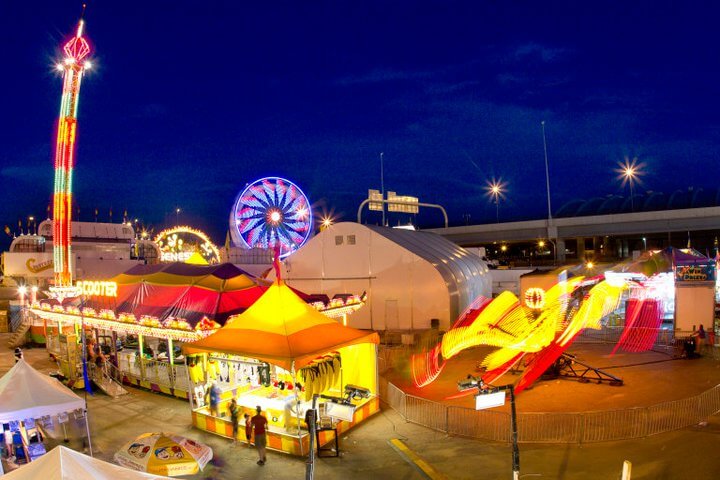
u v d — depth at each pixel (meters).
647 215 82.44
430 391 20.44
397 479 12.90
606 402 18.34
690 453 13.61
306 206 43.91
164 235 59.00
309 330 15.93
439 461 13.81
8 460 13.51
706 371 22.48
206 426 16.80
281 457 14.54
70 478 7.92
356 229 36.84
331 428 14.63
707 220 79.00
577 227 88.81
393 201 59.28
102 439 16.27
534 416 16.33
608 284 34.28
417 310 34.91
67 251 25.36
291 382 16.73
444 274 35.00
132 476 8.48
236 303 20.12
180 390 20.61
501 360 24.53
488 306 29.73
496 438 15.06
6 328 42.03
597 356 25.69
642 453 13.76
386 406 18.56
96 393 21.55
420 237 42.59
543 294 31.36
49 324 33.94
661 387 20.14
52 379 15.36
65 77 25.02
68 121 25.23
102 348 25.61
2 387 13.88
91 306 23.81
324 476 13.21
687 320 28.44
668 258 32.03
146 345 29.34
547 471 12.91
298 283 38.44
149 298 21.95
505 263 99.25
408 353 27.80
